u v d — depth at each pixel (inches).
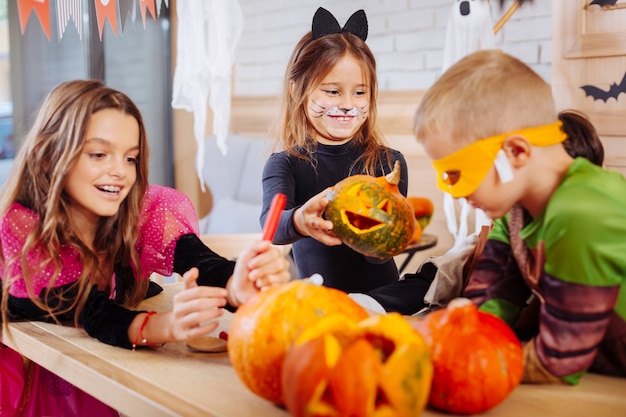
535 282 34.4
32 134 45.8
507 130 32.1
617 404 30.4
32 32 145.4
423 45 127.4
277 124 66.5
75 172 44.0
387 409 24.8
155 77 169.8
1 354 50.3
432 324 30.0
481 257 39.5
